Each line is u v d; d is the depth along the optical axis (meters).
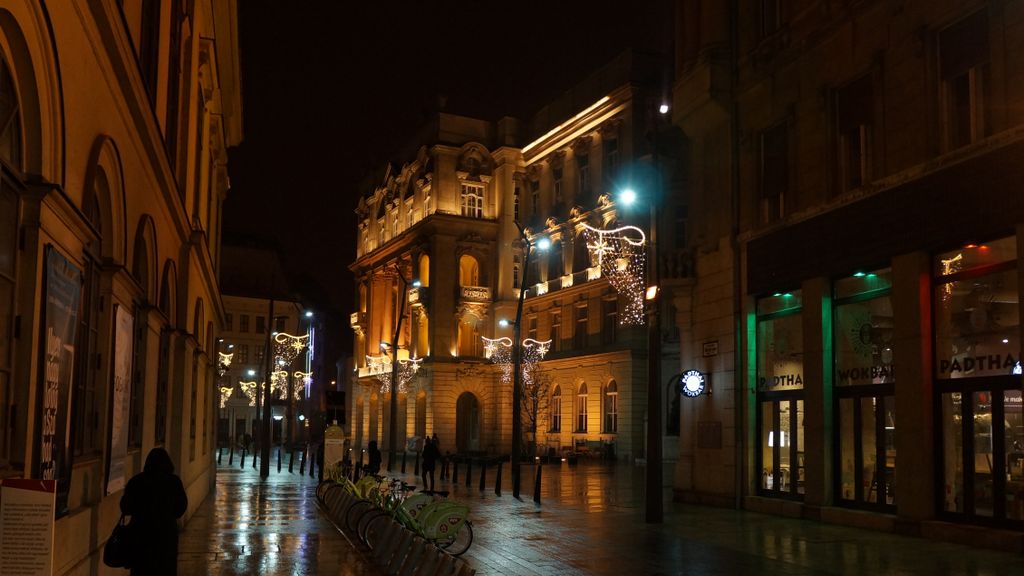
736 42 24.30
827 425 20.09
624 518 21.00
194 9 19.20
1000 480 15.58
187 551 15.40
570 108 61.28
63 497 7.68
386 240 78.69
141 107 10.59
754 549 15.72
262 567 13.70
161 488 8.60
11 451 6.37
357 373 83.81
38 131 6.56
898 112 18.33
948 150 17.16
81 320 8.53
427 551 11.50
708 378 24.55
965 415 16.45
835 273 20.02
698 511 22.48
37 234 6.61
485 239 67.00
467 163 67.69
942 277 17.22
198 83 21.14
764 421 22.72
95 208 9.45
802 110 21.48
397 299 75.00
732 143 24.16
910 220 17.66
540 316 61.94
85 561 8.93
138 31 11.58
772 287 22.09
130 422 11.78
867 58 19.38
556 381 59.22
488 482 34.22
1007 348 15.58
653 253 20.70
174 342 17.92
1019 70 15.45
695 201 25.80
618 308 52.38
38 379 6.72
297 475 39.41
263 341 96.88
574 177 59.38
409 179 74.06
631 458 49.56
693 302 25.58
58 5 6.93
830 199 20.38
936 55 17.61
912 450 17.38
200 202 23.22
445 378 64.81
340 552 15.29
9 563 4.89
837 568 13.64
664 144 32.97
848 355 19.84
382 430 76.19
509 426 64.25
